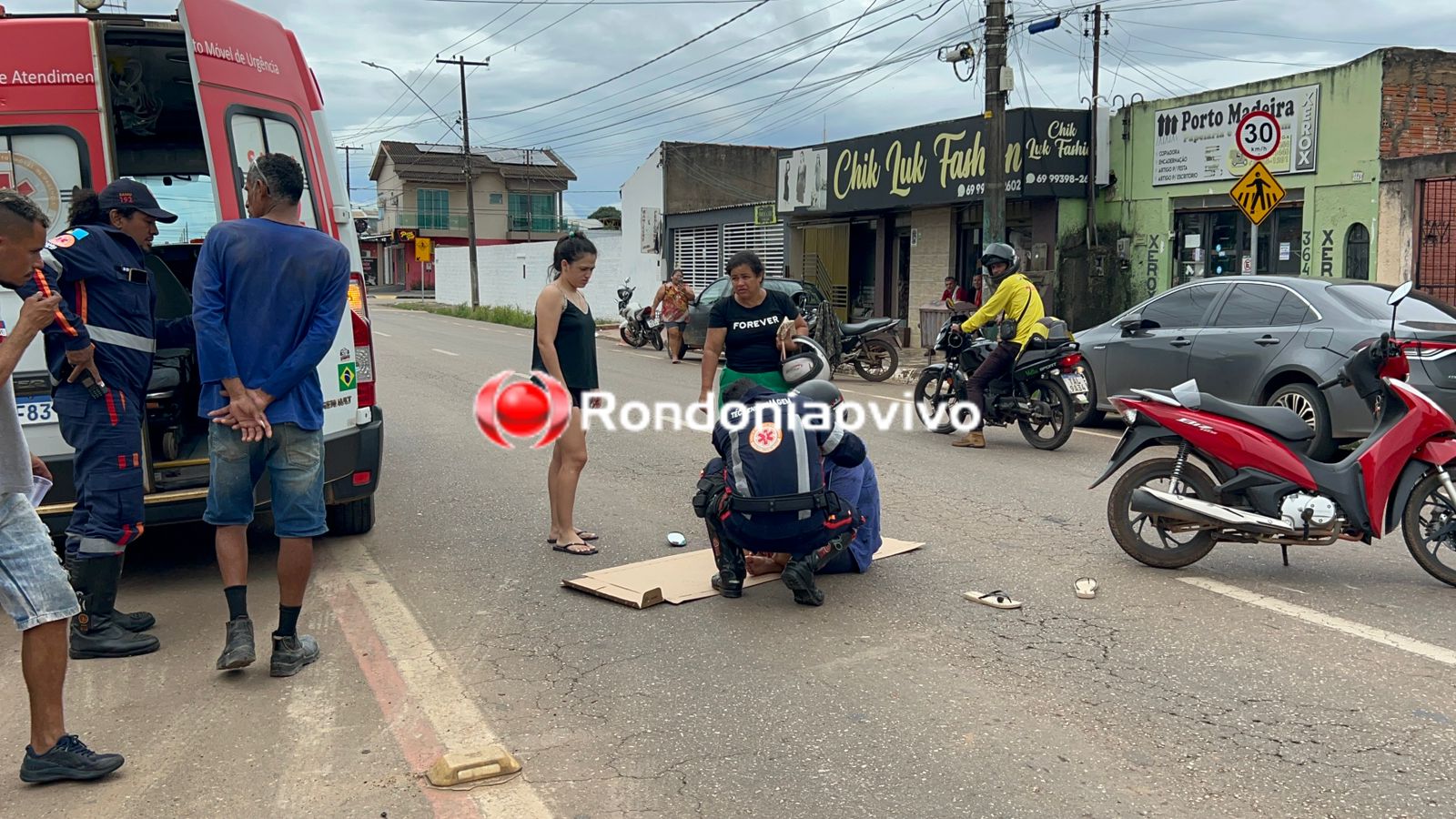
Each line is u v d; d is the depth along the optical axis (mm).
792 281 16906
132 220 4922
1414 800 3482
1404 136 14766
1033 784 3613
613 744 3938
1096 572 6074
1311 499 5711
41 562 3568
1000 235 15914
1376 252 14812
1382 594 5629
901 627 5184
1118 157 18531
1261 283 9883
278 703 4320
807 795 3543
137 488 4934
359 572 6176
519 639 5066
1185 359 10250
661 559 6332
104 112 5676
